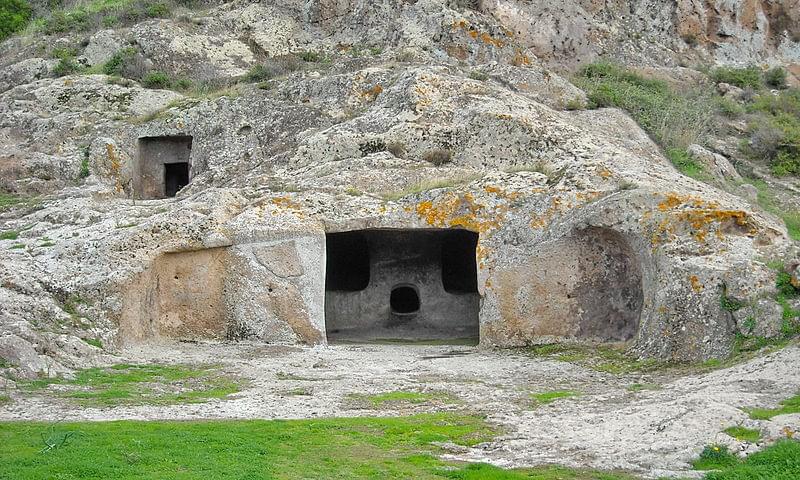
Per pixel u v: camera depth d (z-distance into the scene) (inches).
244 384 621.0
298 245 797.2
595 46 1423.5
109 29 1346.0
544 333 770.2
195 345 778.2
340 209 810.8
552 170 827.4
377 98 1015.6
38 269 746.2
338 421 497.0
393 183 858.8
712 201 719.1
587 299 765.3
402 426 487.2
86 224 837.8
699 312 650.8
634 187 756.6
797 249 692.7
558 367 682.8
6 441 431.2
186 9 1456.7
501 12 1359.5
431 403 555.2
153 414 519.8
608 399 549.0
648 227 717.9
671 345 660.7
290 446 439.8
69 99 1158.3
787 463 393.1
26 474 370.9
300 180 884.6
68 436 435.5
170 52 1258.6
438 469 404.5
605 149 876.0
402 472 400.8
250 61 1283.2
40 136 1107.9
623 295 758.5
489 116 906.7
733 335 636.1
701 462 409.7
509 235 781.9
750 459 405.1
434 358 738.2
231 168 999.0
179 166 1120.2
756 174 1105.4
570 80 1218.0
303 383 623.5
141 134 1083.9
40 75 1267.2
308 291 794.8
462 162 903.7
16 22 1528.1
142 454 409.1
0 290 702.5
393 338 895.1
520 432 476.1
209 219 800.9
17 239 818.8
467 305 970.7
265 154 1012.5
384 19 1284.4
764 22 1576.0
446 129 917.2
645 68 1400.1
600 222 736.3
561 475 396.5
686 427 447.2
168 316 794.8
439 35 1204.5
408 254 976.9
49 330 674.8
